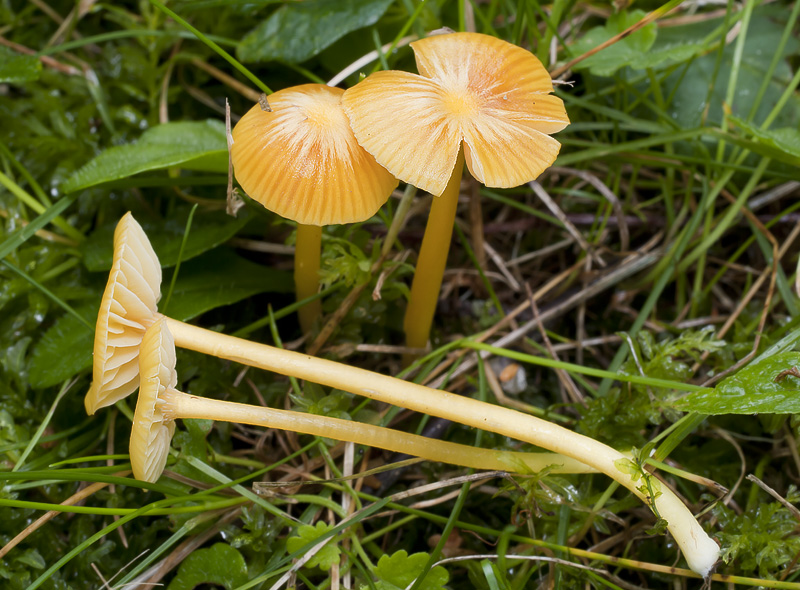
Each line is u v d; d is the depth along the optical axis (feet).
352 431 0.48
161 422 0.46
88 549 0.50
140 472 0.46
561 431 0.48
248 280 0.55
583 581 0.49
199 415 0.47
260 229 0.58
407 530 0.53
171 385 0.47
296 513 0.52
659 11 0.52
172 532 0.51
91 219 0.58
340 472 0.51
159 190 0.58
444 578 0.48
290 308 0.54
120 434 0.53
